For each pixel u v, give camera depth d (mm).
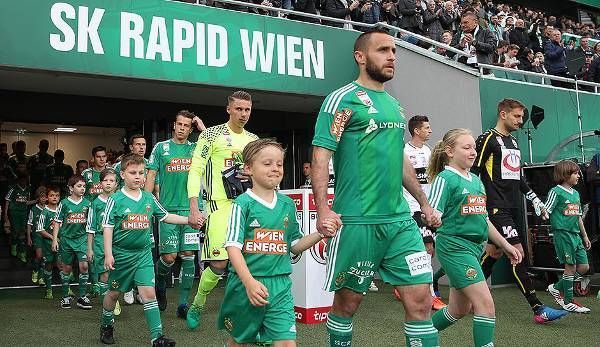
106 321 4219
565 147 8570
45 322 5086
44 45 6438
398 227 2691
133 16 6965
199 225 4195
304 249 2770
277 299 2656
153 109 9328
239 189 3939
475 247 3324
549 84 9195
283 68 7969
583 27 17469
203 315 5285
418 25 10094
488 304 3133
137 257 3984
